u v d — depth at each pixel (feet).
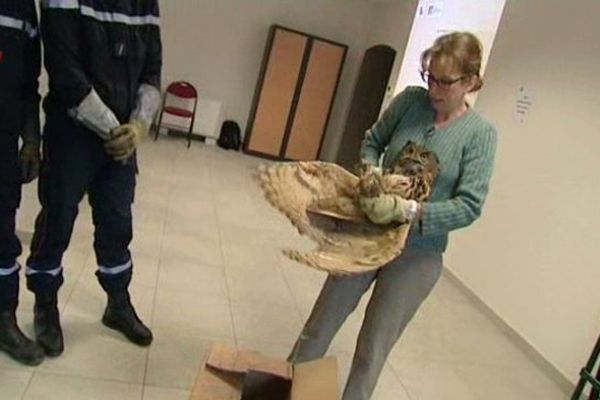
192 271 10.48
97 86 6.01
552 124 11.80
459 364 9.66
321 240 4.17
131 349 7.35
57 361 6.71
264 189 4.32
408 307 5.56
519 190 12.41
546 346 10.52
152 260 10.48
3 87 5.52
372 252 4.07
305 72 24.36
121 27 6.00
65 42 5.59
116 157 6.26
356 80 24.62
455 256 14.34
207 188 17.03
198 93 25.16
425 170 5.26
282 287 10.77
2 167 5.84
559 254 10.85
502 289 12.21
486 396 8.79
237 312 9.28
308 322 5.98
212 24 24.48
